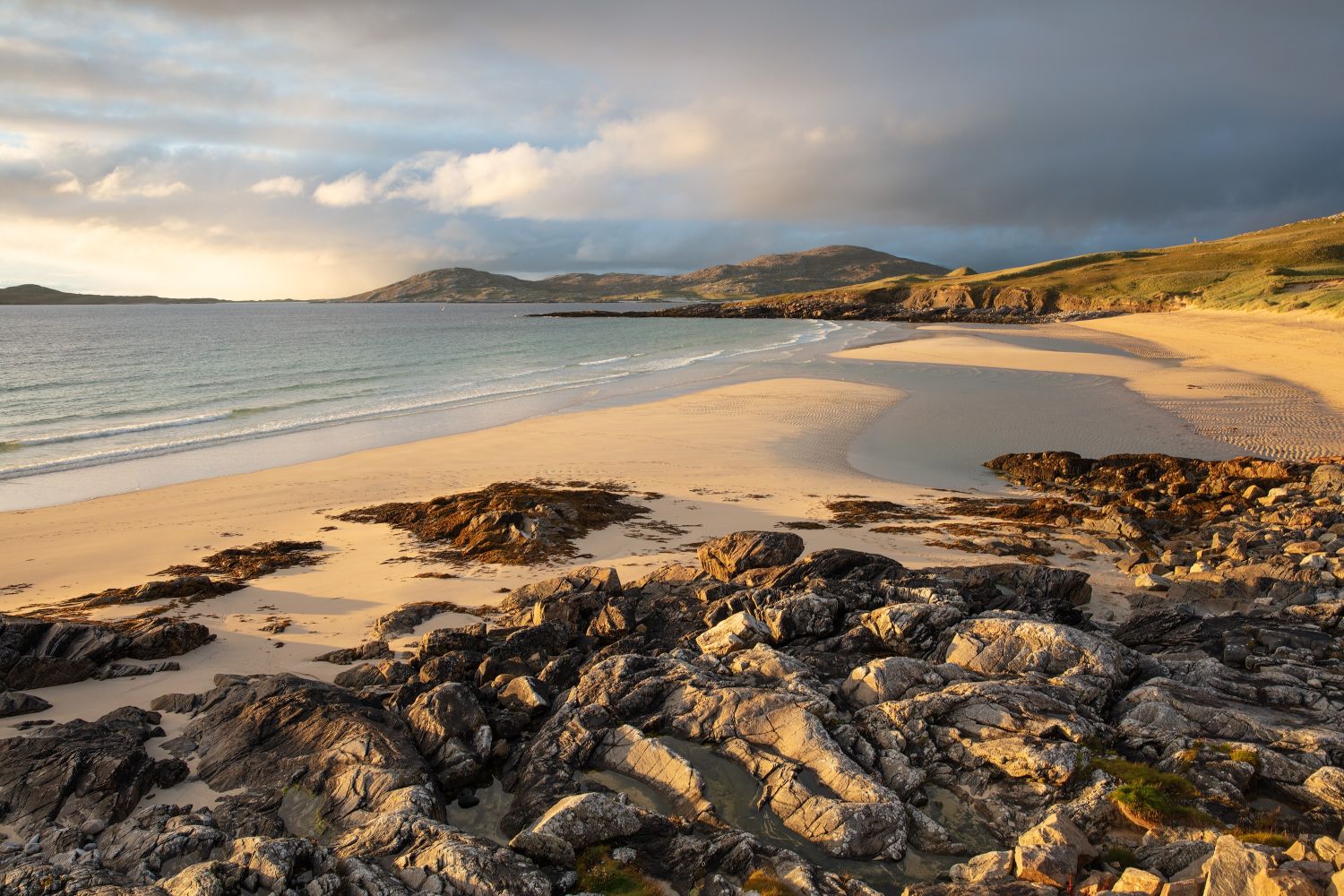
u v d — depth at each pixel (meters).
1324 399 44.25
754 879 8.91
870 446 36.81
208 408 48.28
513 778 11.62
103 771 10.88
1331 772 9.87
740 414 44.53
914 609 14.89
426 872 8.63
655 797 10.90
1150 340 86.25
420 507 26.20
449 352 91.62
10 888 8.41
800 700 12.11
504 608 18.23
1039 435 38.72
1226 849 7.96
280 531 24.64
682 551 22.44
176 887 8.24
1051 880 8.56
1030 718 11.47
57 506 27.27
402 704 13.12
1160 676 13.01
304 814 10.52
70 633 15.16
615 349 94.50
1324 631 15.55
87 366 72.19
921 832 9.97
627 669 13.57
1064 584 17.59
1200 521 25.17
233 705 12.86
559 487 29.73
